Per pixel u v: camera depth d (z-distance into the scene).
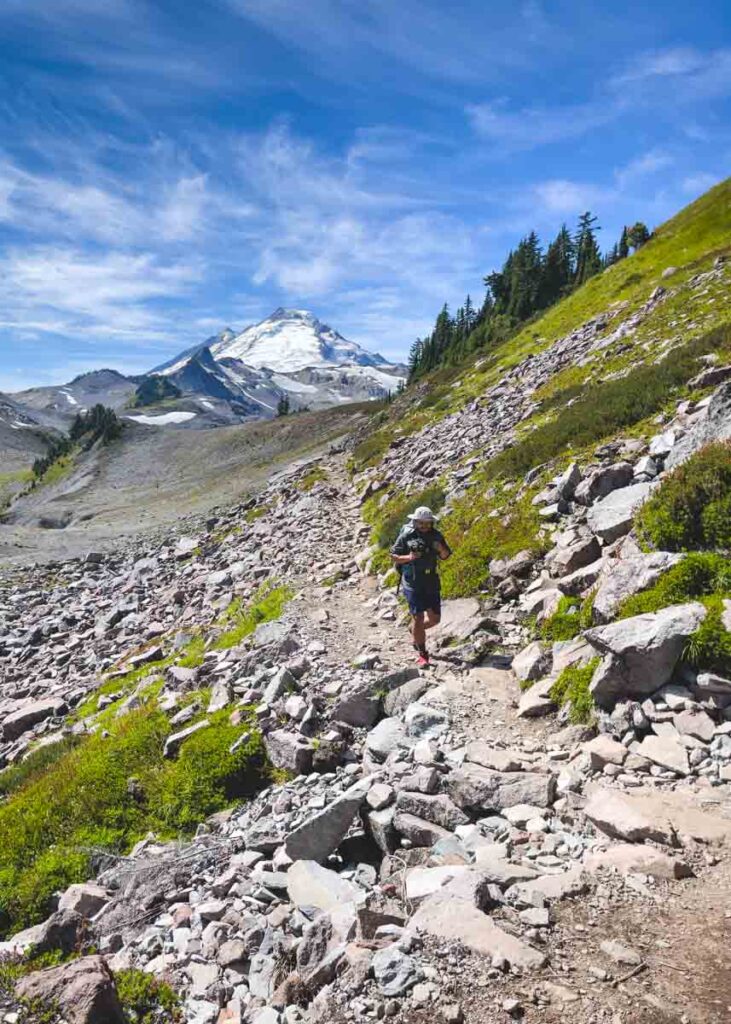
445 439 32.91
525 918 4.55
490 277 136.75
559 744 7.66
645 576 8.93
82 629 30.41
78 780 9.99
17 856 8.84
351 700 9.86
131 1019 4.83
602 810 5.79
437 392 58.97
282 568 22.23
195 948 5.60
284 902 6.04
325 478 44.34
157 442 177.00
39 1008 4.19
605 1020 3.61
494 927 4.37
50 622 32.19
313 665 11.62
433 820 6.62
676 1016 3.60
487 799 6.58
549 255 121.88
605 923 4.45
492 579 13.19
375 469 38.66
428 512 10.99
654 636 7.42
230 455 140.62
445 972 4.08
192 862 7.34
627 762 6.66
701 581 8.40
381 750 8.39
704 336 20.08
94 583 42.34
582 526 12.80
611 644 7.71
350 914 5.09
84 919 6.41
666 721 6.98
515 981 3.95
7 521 108.19
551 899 4.75
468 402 43.22
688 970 3.95
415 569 10.97
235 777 9.23
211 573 28.62
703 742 6.53
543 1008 3.72
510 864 5.34
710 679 6.90
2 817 9.78
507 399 34.62
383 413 77.81
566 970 4.03
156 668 17.30
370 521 26.00
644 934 4.32
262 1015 4.37
